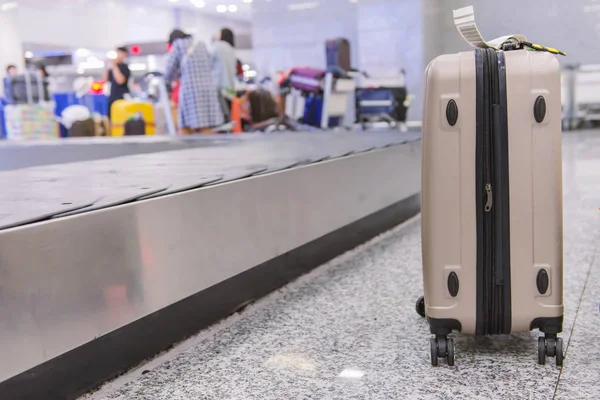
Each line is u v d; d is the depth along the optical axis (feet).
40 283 3.24
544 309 3.98
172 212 4.37
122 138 16.72
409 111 27.27
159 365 4.30
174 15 47.88
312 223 6.61
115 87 23.07
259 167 6.45
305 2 31.99
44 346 3.27
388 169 9.14
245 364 4.27
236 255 5.19
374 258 7.55
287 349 4.54
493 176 3.95
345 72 21.88
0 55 39.65
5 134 22.97
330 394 3.70
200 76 18.37
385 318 5.18
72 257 3.47
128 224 3.93
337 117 23.20
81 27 45.01
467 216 3.98
